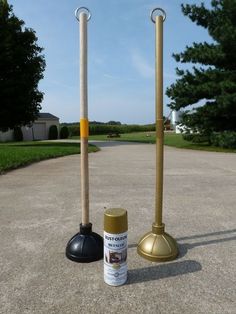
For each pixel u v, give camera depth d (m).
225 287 0.63
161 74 0.74
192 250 0.81
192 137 5.32
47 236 0.91
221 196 1.39
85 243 0.75
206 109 4.57
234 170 2.19
